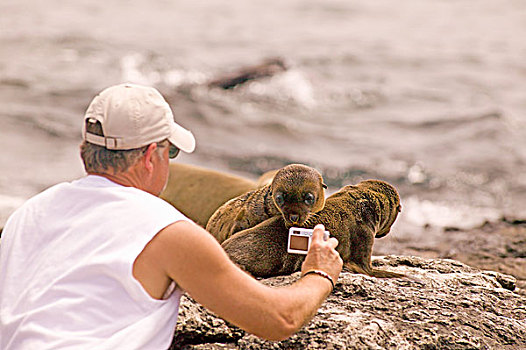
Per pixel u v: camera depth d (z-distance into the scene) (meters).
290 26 91.31
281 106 53.19
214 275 8.23
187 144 9.05
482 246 23.89
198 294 8.29
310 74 63.06
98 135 8.60
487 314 12.19
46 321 8.09
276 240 12.32
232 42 78.31
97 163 8.75
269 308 8.56
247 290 8.43
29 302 8.23
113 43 72.38
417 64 70.44
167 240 8.13
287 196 11.92
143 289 8.14
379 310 11.80
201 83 57.31
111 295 8.19
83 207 8.59
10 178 33.00
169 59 66.06
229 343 11.38
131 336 8.11
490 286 13.58
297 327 8.91
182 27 86.75
